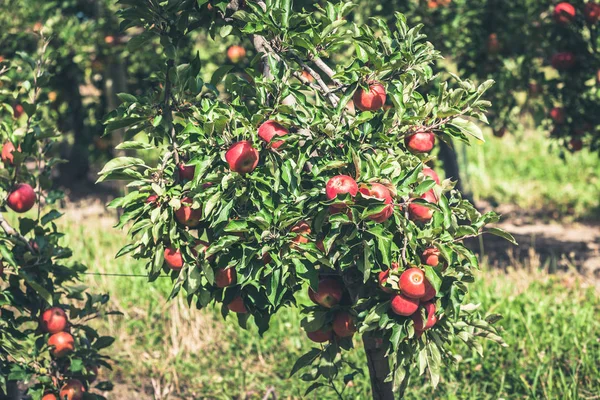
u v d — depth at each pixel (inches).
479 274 252.7
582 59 247.0
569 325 215.5
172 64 143.3
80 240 301.7
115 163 134.9
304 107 134.6
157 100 142.5
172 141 140.2
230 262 132.7
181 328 227.9
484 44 274.1
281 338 225.5
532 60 270.4
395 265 133.3
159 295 245.0
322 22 139.6
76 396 159.5
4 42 353.1
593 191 444.5
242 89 141.7
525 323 210.2
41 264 159.0
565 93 259.4
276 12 135.7
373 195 129.3
